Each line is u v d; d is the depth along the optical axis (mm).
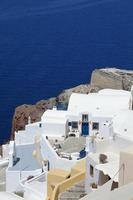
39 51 196000
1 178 67812
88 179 48281
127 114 61094
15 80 167500
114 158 50875
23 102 149500
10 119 137000
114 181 40281
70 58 187500
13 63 184500
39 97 153500
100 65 179500
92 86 102312
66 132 71125
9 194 42469
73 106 73625
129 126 57812
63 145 67188
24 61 186375
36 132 74938
